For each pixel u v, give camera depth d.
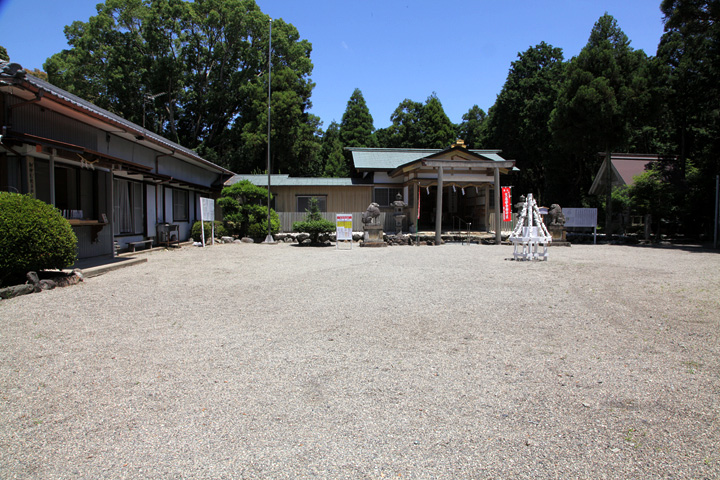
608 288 7.78
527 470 2.38
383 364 4.03
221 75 33.84
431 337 4.88
